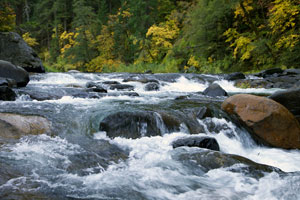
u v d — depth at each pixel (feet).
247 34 65.10
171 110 18.06
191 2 103.50
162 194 8.22
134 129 15.28
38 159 10.14
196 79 45.78
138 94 28.12
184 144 13.57
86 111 17.76
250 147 15.96
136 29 99.86
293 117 15.76
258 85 40.75
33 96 22.08
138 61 94.48
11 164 9.27
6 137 12.15
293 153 14.62
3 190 7.33
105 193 7.93
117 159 11.59
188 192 8.50
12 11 58.80
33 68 42.88
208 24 74.23
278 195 8.53
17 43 42.55
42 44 151.02
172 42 99.60
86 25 115.55
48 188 7.89
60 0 133.90
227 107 17.31
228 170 10.50
